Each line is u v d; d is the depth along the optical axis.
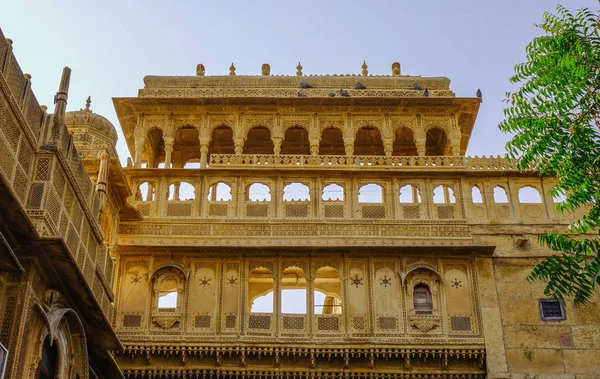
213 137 30.86
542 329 24.45
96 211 18.64
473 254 25.55
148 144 29.95
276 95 28.80
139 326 24.45
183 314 24.61
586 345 24.19
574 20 15.40
